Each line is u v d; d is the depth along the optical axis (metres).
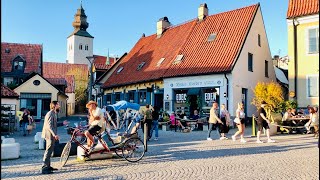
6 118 23.78
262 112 15.34
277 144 14.63
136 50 41.31
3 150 11.45
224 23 30.23
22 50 52.66
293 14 26.20
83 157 10.86
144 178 8.30
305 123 20.11
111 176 8.58
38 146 15.20
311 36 25.58
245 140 16.12
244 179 8.02
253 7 29.45
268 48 31.86
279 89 24.19
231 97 25.14
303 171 8.88
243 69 26.92
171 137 18.52
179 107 28.23
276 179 8.00
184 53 30.27
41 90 43.56
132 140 11.01
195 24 33.34
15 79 49.59
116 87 37.72
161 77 29.34
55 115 9.37
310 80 25.48
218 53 27.41
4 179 8.35
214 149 13.29
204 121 23.19
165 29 38.78
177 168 9.51
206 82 26.45
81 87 73.06
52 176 8.67
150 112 16.94
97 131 10.68
